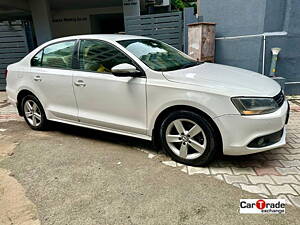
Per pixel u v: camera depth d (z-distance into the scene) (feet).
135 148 11.94
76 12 41.01
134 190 8.66
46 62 13.43
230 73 10.67
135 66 10.55
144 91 10.19
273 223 7.01
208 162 9.66
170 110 10.03
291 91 19.99
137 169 10.00
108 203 8.05
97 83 11.36
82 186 9.02
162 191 8.54
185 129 9.97
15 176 9.93
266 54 19.51
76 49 12.30
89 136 13.71
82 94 11.98
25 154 11.80
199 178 9.21
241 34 19.98
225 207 7.67
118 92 10.85
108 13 40.50
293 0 18.26
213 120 9.01
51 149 12.19
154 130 10.57
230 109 8.75
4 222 7.42
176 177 9.33
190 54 20.40
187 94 9.32
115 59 11.12
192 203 7.89
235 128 8.78
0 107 21.13
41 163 10.85
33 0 28.96
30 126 15.05
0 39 26.03
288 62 19.49
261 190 8.41
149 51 11.62
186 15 21.07
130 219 7.34
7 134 14.64
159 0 40.88
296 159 10.32
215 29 20.70
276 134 9.19
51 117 13.65
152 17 22.30
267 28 19.11
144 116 10.50
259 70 19.93
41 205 8.11
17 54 26.53
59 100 13.00
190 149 10.15
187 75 9.89
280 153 10.85
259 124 8.64
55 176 9.75
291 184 8.68
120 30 44.88
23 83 14.15
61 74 12.53
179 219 7.27
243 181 8.94
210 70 10.95
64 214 7.66
